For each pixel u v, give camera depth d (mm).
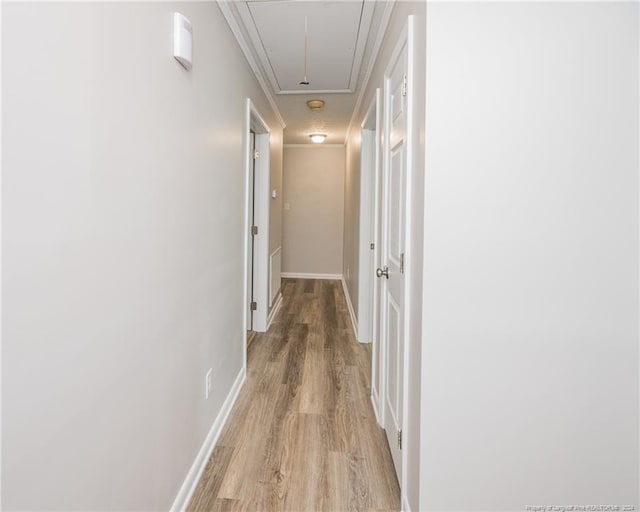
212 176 1714
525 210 1198
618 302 1214
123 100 962
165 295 1244
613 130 1174
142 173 1067
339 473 1627
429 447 1261
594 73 1165
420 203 1264
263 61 2547
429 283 1221
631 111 1168
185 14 1364
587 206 1193
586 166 1185
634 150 1175
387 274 1886
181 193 1356
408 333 1434
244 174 2393
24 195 658
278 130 4086
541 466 1267
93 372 869
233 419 2037
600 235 1197
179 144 1328
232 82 2047
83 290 823
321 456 1737
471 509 1279
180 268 1365
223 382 1989
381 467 1670
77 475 825
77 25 785
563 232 1201
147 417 1143
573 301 1218
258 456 1731
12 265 638
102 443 915
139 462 1101
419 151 1282
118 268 959
